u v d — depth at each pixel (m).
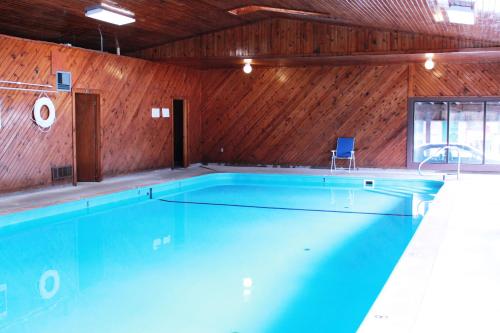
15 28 9.16
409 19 8.13
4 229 6.89
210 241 6.41
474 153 11.73
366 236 6.56
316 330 3.72
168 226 7.31
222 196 9.77
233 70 13.23
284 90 12.84
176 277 5.01
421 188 10.31
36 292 4.63
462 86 11.50
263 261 5.50
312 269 5.19
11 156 8.20
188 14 9.70
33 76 8.52
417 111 12.02
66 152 9.32
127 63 10.80
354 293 4.49
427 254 4.20
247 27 11.14
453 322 2.89
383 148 12.21
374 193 9.93
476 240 4.76
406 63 11.82
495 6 5.73
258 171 11.95
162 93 12.02
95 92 9.91
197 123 13.51
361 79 12.21
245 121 13.26
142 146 11.44
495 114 11.51
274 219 7.68
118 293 4.57
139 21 9.68
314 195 9.81
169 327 3.80
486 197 7.45
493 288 3.44
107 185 9.52
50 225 7.32
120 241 6.48
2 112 8.00
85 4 8.17
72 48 9.29
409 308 3.04
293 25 10.84
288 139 12.94
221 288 4.67
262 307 4.18
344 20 9.62
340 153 12.21
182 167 12.96
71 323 3.90
